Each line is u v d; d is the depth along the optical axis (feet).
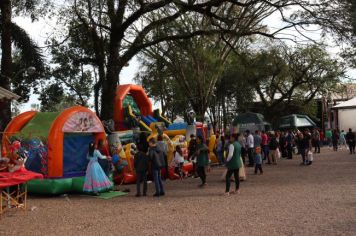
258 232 24.18
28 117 46.98
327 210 30.19
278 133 93.25
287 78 142.51
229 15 75.51
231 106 152.05
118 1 59.00
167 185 50.26
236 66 131.85
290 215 28.81
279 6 60.80
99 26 60.49
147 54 103.24
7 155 39.40
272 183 47.52
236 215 29.45
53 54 88.84
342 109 161.17
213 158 77.36
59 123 43.04
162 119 75.15
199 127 78.02
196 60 99.96
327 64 138.31
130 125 66.69
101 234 24.98
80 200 39.78
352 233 23.35
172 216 29.94
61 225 28.09
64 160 43.52
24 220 30.32
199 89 105.91
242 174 50.55
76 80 99.71
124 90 69.92
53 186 41.55
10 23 64.49
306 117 130.62
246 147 72.90
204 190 44.11
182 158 58.08
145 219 29.14
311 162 70.74
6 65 63.41
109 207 35.12
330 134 141.49
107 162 45.16
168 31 72.33
